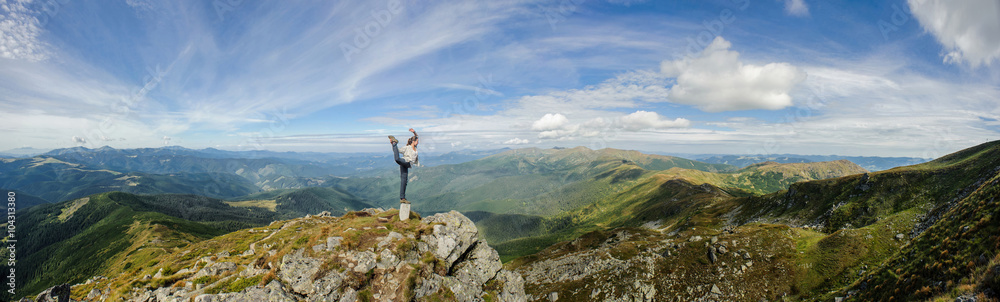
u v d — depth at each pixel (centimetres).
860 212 11931
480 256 2673
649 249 8519
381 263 2052
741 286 6400
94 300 2366
